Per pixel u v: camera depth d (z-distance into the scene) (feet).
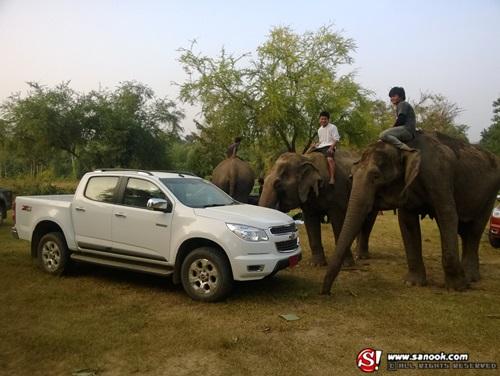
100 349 16.14
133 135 107.65
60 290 23.47
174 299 22.15
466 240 28.32
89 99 107.65
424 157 24.04
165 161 114.42
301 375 14.34
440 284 26.08
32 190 88.58
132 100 110.01
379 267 30.78
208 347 16.34
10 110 103.76
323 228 50.70
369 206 23.30
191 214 22.17
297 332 17.92
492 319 19.54
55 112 101.91
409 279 25.89
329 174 30.50
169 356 15.65
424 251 37.50
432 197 24.13
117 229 24.07
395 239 43.70
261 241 21.07
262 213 23.17
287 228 22.81
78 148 109.50
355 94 71.31
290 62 70.49
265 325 18.63
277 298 22.40
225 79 71.51
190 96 73.61
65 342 16.66
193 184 25.41
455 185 25.66
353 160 33.04
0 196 46.55
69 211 25.93
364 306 21.29
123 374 14.40
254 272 20.88
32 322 18.76
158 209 22.70
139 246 23.43
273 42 72.64
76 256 25.72
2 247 34.73
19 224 28.19
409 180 22.94
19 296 22.35
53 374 14.40
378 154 23.59
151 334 17.54
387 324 18.89
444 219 24.23
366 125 72.54
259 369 14.74
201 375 14.34
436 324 18.86
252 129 73.56
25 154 109.91
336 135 31.86
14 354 15.78
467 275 27.45
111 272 27.55
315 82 69.87
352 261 31.04
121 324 18.54
